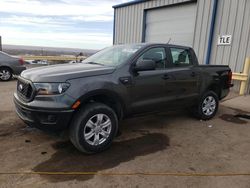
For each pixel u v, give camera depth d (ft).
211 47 28.96
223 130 14.47
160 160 10.25
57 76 9.89
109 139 11.10
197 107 16.03
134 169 9.40
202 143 12.32
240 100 23.07
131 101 11.96
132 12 39.63
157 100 13.14
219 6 27.58
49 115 9.60
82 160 10.05
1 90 25.26
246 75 24.94
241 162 10.30
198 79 15.33
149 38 37.93
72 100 9.73
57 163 9.72
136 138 12.75
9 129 13.32
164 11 34.78
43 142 11.75
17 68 33.14
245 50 25.68
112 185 8.29
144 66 11.43
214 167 9.78
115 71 11.29
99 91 10.52
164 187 8.25
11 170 9.06
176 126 14.98
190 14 31.12
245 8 25.17
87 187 8.13
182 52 14.79
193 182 8.62
